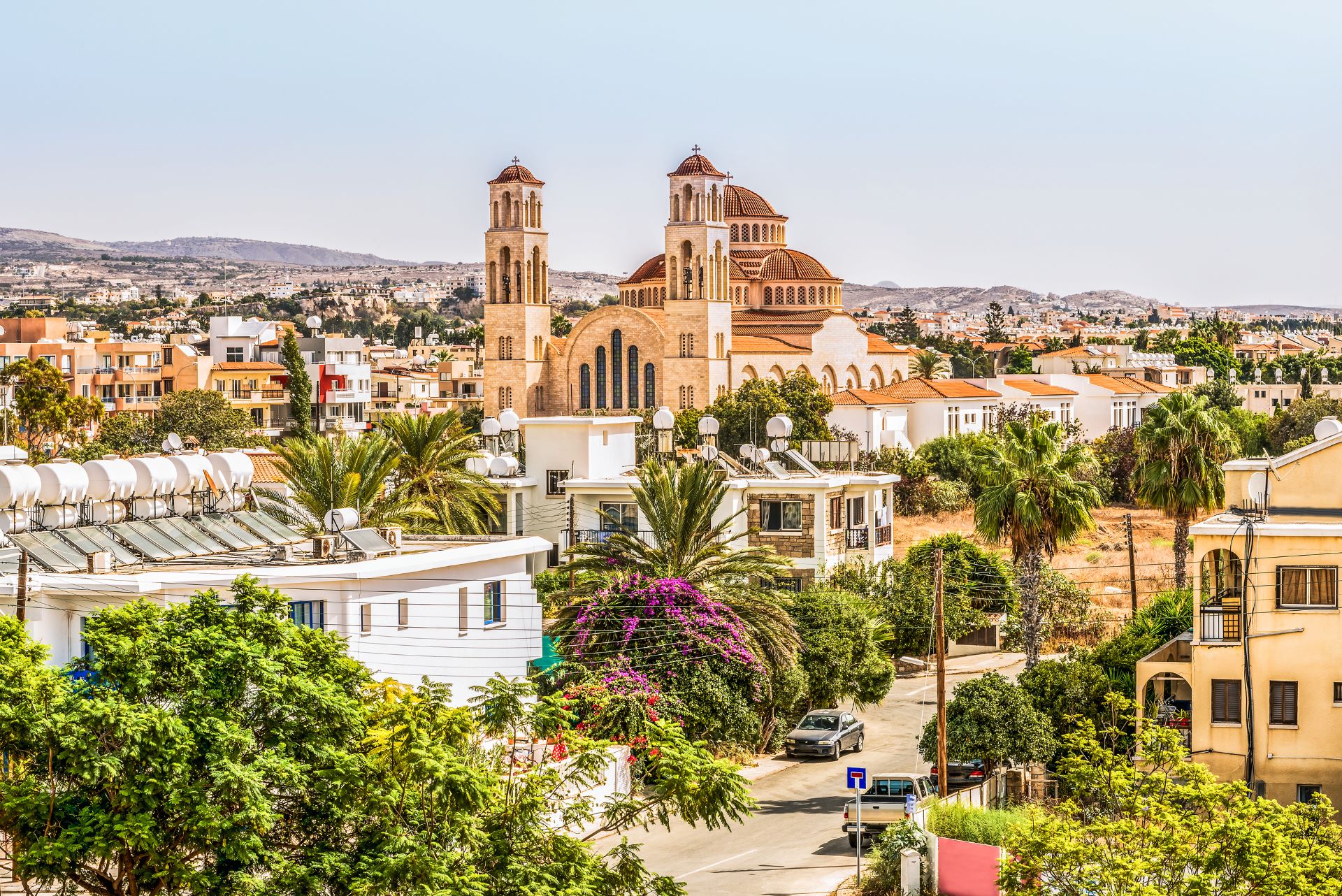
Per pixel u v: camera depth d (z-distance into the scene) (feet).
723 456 308.81
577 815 148.25
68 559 174.70
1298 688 191.62
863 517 313.53
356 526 193.67
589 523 298.56
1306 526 191.93
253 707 131.23
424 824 129.90
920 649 307.17
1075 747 171.32
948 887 172.86
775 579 256.32
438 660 194.90
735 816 142.41
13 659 131.64
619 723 213.87
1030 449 253.03
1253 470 209.26
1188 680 206.49
